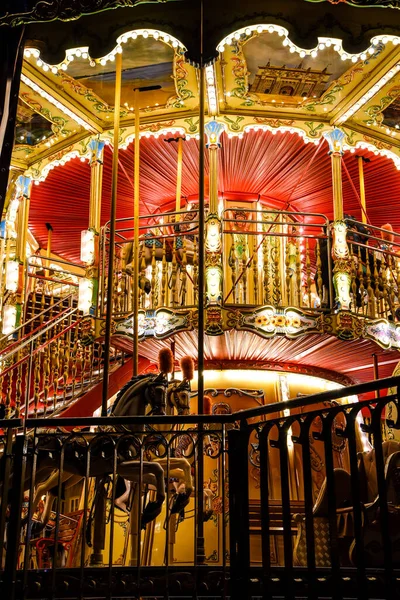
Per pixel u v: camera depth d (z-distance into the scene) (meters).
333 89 11.06
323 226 10.98
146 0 6.85
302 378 12.05
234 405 11.32
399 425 4.27
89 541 6.93
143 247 10.75
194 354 11.62
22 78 10.44
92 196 11.62
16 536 5.38
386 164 12.84
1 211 6.66
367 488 6.95
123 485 7.29
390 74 10.42
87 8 6.88
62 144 12.16
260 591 5.28
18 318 11.96
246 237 12.75
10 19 6.95
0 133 6.78
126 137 11.90
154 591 5.62
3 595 5.21
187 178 13.52
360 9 7.49
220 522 9.26
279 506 9.90
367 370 12.74
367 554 6.01
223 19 7.59
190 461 8.96
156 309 10.36
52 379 10.84
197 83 10.86
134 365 8.51
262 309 10.20
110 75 10.59
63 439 5.55
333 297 10.62
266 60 10.32
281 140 12.08
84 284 10.84
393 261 11.35
